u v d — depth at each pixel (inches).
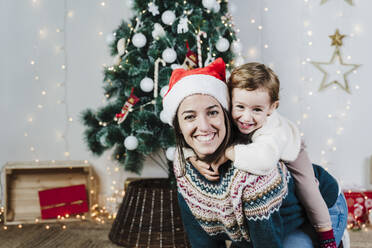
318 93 105.0
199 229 47.3
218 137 37.4
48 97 106.5
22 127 106.5
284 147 42.1
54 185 103.9
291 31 104.3
